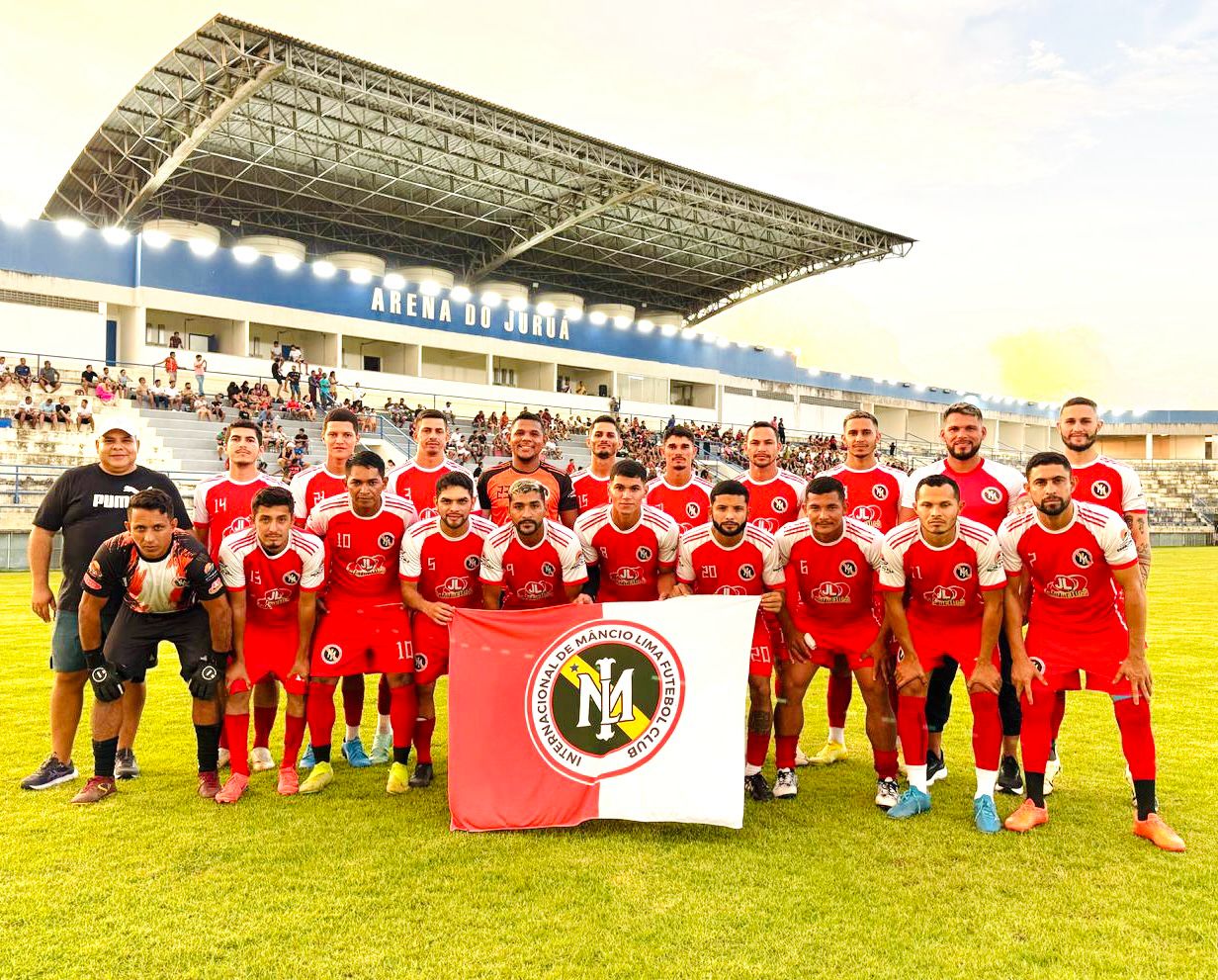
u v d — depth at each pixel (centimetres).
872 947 252
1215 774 434
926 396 5081
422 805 388
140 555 383
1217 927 266
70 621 406
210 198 3150
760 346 4347
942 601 391
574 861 318
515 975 236
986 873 308
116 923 267
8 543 1564
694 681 371
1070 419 434
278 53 2198
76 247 2538
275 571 411
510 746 368
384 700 479
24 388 2041
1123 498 425
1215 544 3694
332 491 506
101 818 364
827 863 317
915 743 381
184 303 2692
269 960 244
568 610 380
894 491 496
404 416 2695
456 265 3903
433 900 283
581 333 3653
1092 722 561
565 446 2881
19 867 309
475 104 2547
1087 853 329
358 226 3472
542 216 3416
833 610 411
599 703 371
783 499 526
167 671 727
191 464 1977
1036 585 378
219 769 452
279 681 459
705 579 429
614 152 2916
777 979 234
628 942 254
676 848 333
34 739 487
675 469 539
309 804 389
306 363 2883
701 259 3959
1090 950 251
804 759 468
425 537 424
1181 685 672
